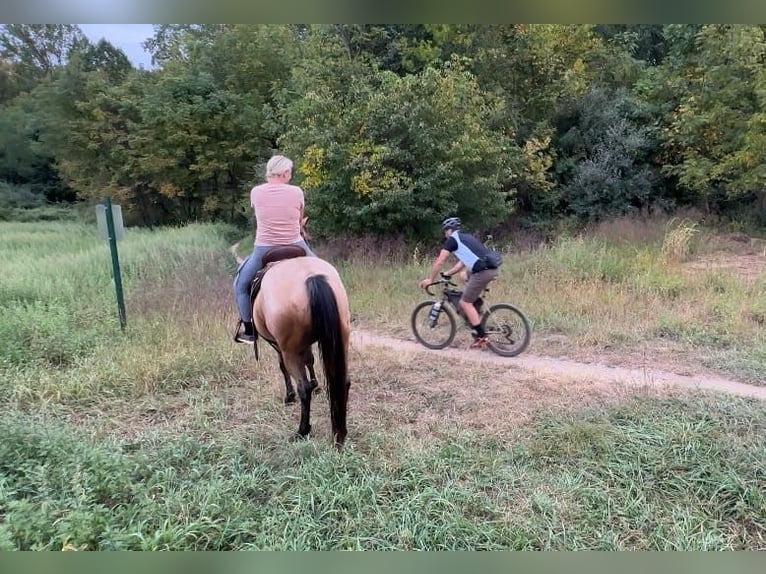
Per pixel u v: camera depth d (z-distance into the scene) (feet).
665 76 58.75
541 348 22.57
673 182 57.82
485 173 46.14
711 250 42.14
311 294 13.44
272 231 15.46
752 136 45.62
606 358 21.26
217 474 12.62
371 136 42.04
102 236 24.00
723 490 11.85
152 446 14.17
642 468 12.76
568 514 11.19
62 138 95.71
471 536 10.52
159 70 95.50
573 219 55.88
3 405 16.80
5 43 126.82
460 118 43.86
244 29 87.40
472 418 15.97
